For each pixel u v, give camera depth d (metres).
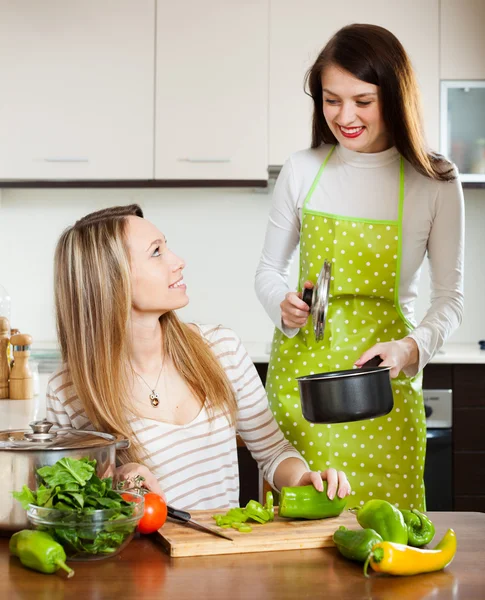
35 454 1.32
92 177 3.64
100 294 1.64
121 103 3.62
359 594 1.12
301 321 2.02
